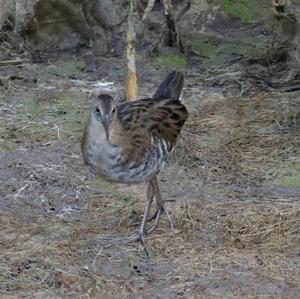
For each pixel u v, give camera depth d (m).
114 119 10.57
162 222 11.92
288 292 10.47
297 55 16.16
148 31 18.08
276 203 12.39
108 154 10.62
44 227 11.79
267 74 16.73
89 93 15.98
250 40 18.23
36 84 16.33
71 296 10.33
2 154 13.74
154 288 10.51
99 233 11.68
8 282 10.55
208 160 13.70
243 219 11.93
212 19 18.77
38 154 13.83
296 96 15.70
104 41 17.69
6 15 18.06
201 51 17.77
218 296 10.36
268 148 14.04
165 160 11.45
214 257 11.13
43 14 17.56
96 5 17.59
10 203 12.45
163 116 11.42
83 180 13.11
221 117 15.00
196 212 12.13
